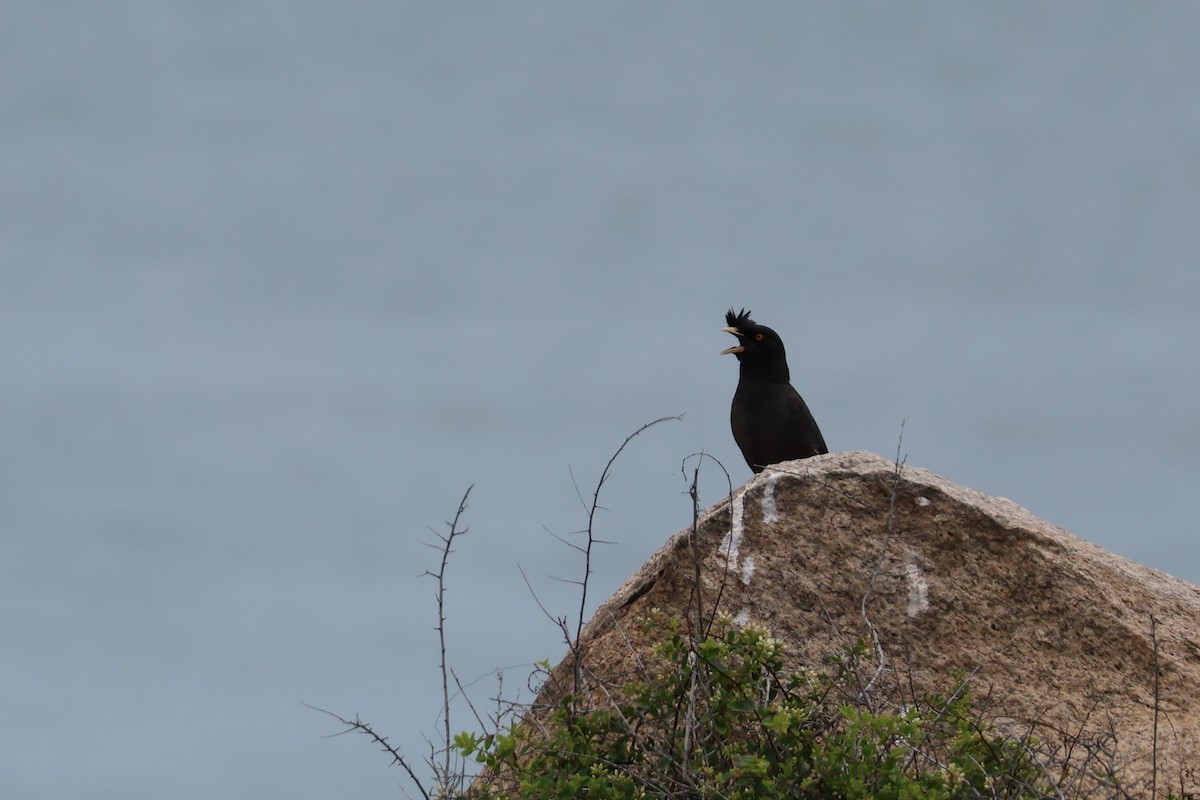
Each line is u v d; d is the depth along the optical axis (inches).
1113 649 577.3
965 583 596.4
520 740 494.9
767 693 479.5
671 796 443.5
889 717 436.1
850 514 615.5
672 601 593.0
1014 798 444.1
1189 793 515.5
